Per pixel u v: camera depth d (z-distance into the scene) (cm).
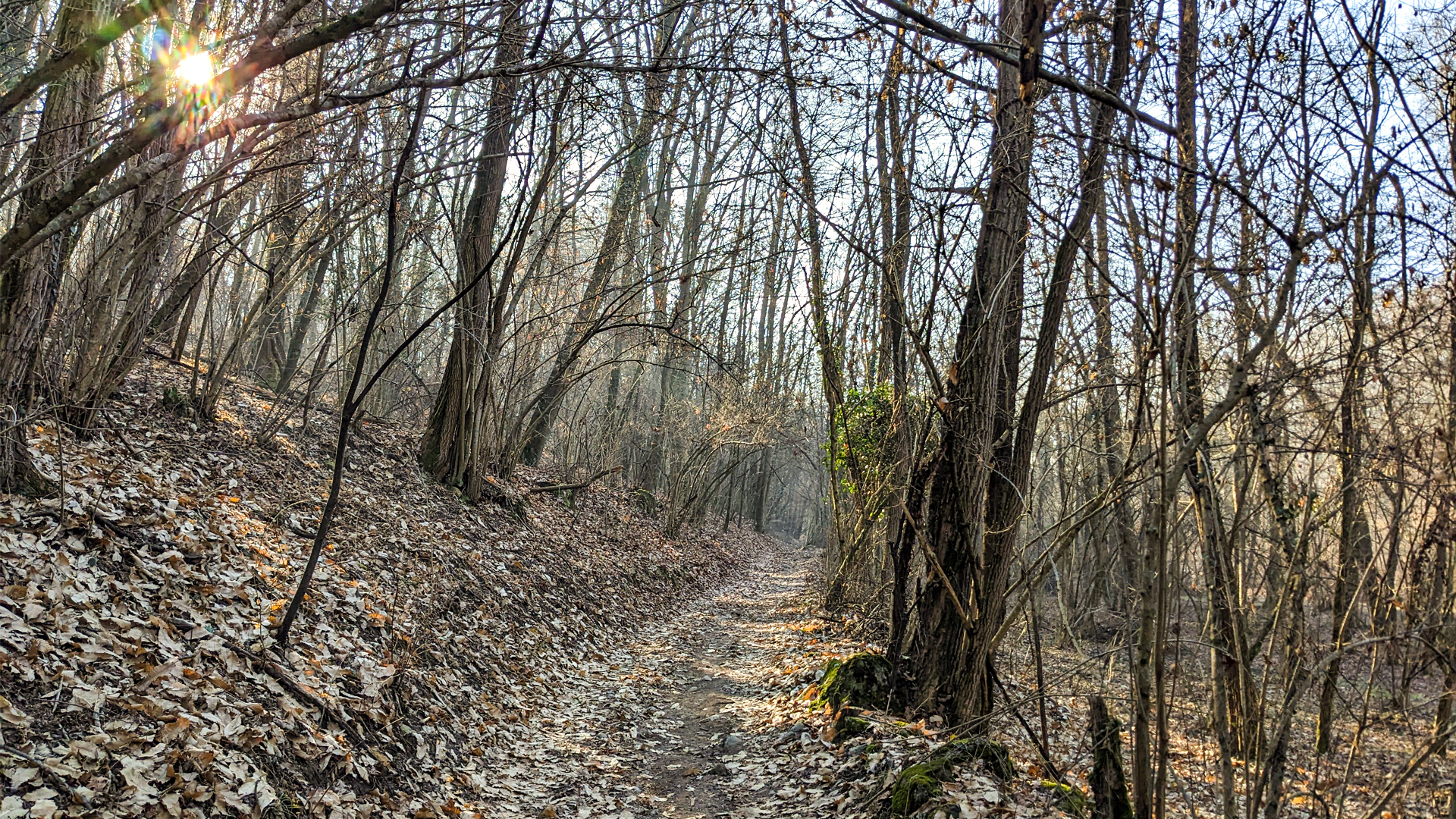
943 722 639
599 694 841
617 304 1337
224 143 620
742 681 944
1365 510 425
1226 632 419
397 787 489
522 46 433
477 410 1213
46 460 562
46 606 424
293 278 849
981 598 643
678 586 1719
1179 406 351
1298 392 390
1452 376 363
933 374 648
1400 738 501
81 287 643
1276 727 357
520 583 1038
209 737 398
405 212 852
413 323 1437
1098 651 1143
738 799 580
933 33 325
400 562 831
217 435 845
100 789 339
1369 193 346
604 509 1902
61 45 489
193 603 511
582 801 564
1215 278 406
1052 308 629
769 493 5381
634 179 1311
